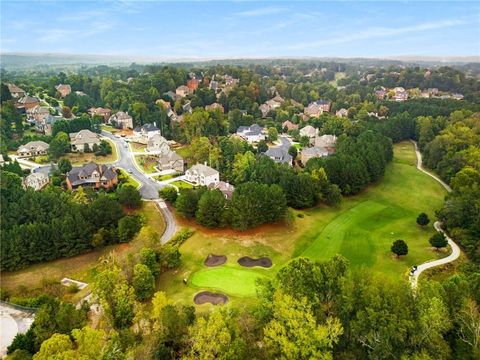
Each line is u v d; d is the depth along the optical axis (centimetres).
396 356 4059
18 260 8231
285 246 8744
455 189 10606
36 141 15512
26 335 5253
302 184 10562
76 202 10194
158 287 7162
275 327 4178
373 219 10206
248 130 18538
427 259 8050
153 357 4375
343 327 4412
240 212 9044
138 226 9281
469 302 4656
